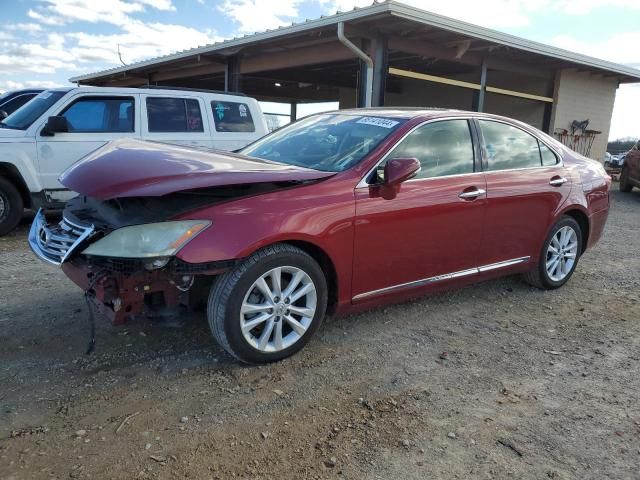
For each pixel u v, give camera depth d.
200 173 3.09
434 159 4.07
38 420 2.76
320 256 3.54
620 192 14.84
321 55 12.24
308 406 2.98
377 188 3.65
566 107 16.20
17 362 3.37
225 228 3.06
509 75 16.91
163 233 2.95
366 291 3.75
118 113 7.64
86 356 3.48
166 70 17.31
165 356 3.50
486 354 3.73
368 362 3.53
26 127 7.16
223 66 15.39
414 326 4.17
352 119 4.34
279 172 3.32
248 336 3.27
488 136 4.49
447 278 4.21
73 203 3.73
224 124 8.42
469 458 2.58
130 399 2.99
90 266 3.07
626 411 3.04
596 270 6.08
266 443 2.64
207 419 2.82
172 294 3.22
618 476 2.48
